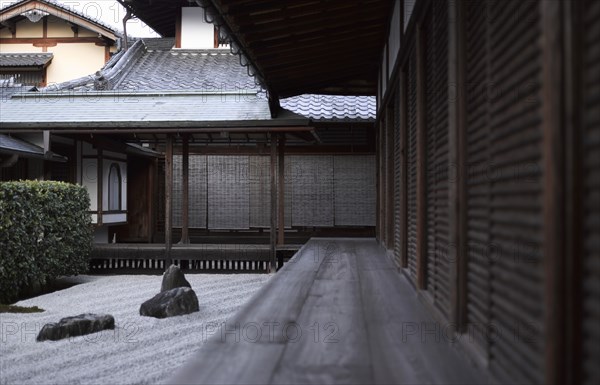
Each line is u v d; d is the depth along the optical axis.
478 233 1.95
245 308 3.03
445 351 2.14
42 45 15.79
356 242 8.09
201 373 1.89
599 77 1.07
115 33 15.38
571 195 1.14
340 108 10.72
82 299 6.79
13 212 6.68
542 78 1.19
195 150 11.14
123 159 11.51
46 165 9.83
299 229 10.88
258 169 11.08
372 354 2.11
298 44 6.10
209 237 11.08
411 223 3.94
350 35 6.23
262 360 2.04
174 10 14.61
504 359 1.59
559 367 1.15
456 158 2.17
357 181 10.75
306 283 3.93
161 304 5.63
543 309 1.22
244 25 5.10
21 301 6.66
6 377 3.65
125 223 11.63
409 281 3.88
